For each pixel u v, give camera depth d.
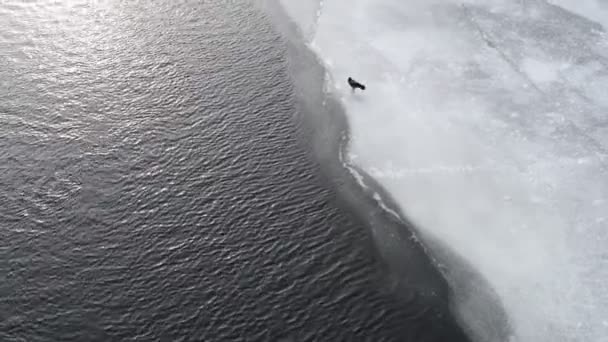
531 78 71.50
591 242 53.47
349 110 68.50
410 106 68.69
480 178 59.84
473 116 66.88
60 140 64.75
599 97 68.50
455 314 47.44
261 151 63.53
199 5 88.50
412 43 78.62
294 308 47.97
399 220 55.62
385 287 49.50
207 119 67.69
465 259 52.12
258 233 54.41
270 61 77.00
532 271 51.12
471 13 83.19
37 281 50.66
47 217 56.31
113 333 46.50
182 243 53.56
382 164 61.72
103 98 70.44
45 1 88.19
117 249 53.16
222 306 48.25
